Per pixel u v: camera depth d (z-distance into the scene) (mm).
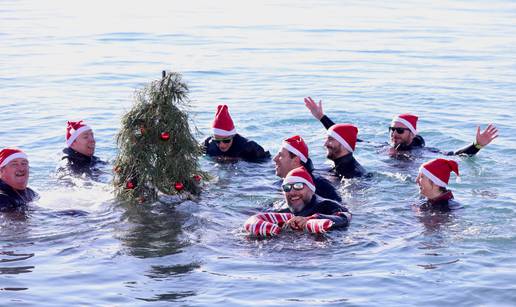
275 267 12305
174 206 15602
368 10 58719
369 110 24938
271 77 30438
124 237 13719
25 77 29578
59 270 12133
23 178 15656
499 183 17391
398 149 20312
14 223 14391
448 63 34625
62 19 48656
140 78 29641
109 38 40406
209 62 33531
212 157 19562
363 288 11477
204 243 13445
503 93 27781
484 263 12492
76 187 16906
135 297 11125
